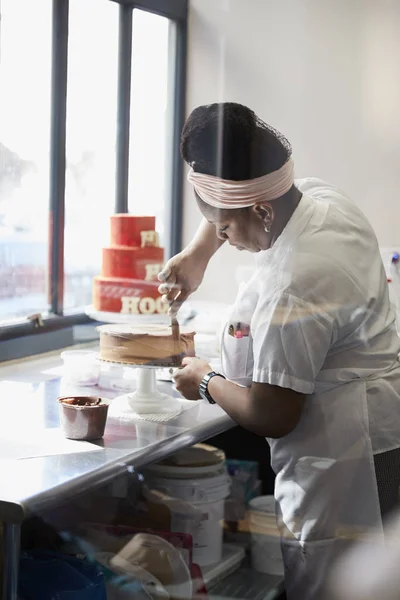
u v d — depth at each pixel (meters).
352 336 1.32
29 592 1.19
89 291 1.87
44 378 1.76
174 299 1.70
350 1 2.10
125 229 1.70
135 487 1.25
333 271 1.27
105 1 2.26
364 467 1.33
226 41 2.27
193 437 1.35
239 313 1.40
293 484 1.34
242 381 1.39
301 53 2.18
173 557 1.20
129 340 1.53
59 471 1.19
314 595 1.19
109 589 1.19
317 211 1.34
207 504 1.25
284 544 1.24
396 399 1.35
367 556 1.22
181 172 2.23
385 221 2.07
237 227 1.34
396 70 2.05
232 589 1.15
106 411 1.36
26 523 1.23
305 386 1.29
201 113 1.32
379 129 2.10
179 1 2.28
